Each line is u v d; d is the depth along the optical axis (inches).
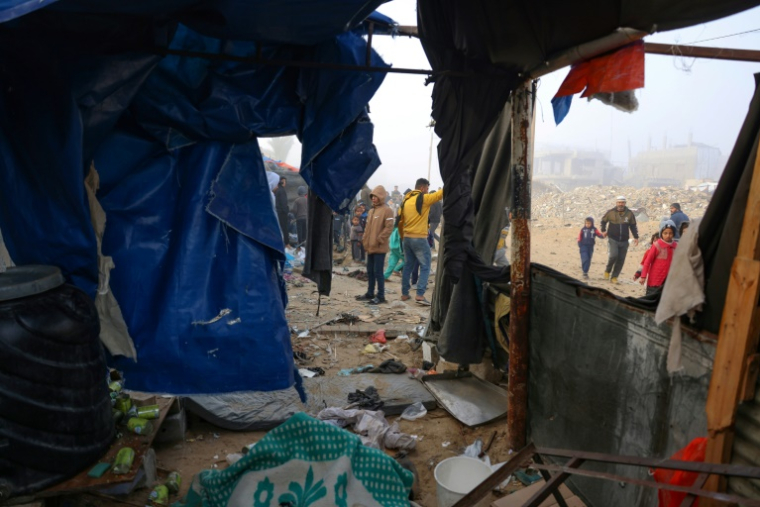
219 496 104.2
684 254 84.0
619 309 109.8
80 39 91.4
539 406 143.6
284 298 122.2
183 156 111.0
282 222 488.4
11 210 94.5
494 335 183.8
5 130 92.0
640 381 103.3
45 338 90.3
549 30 110.0
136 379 106.2
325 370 212.5
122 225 105.2
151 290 105.7
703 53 124.1
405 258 333.7
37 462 92.7
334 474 97.9
